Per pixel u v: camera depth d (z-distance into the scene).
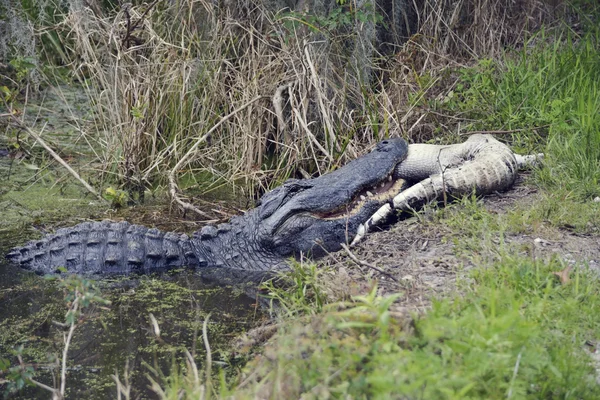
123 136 16.02
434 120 15.88
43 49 19.14
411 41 17.53
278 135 16.48
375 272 10.16
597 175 12.51
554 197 11.95
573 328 7.67
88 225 12.86
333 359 6.88
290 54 16.44
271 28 16.86
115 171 16.03
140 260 12.46
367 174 12.67
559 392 6.49
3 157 17.28
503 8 18.80
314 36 16.52
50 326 10.25
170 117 16.58
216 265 12.73
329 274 10.40
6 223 14.09
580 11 18.25
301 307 9.65
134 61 16.27
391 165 12.89
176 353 9.34
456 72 17.22
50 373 8.96
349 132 15.67
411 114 15.99
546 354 6.98
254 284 11.88
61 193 15.52
